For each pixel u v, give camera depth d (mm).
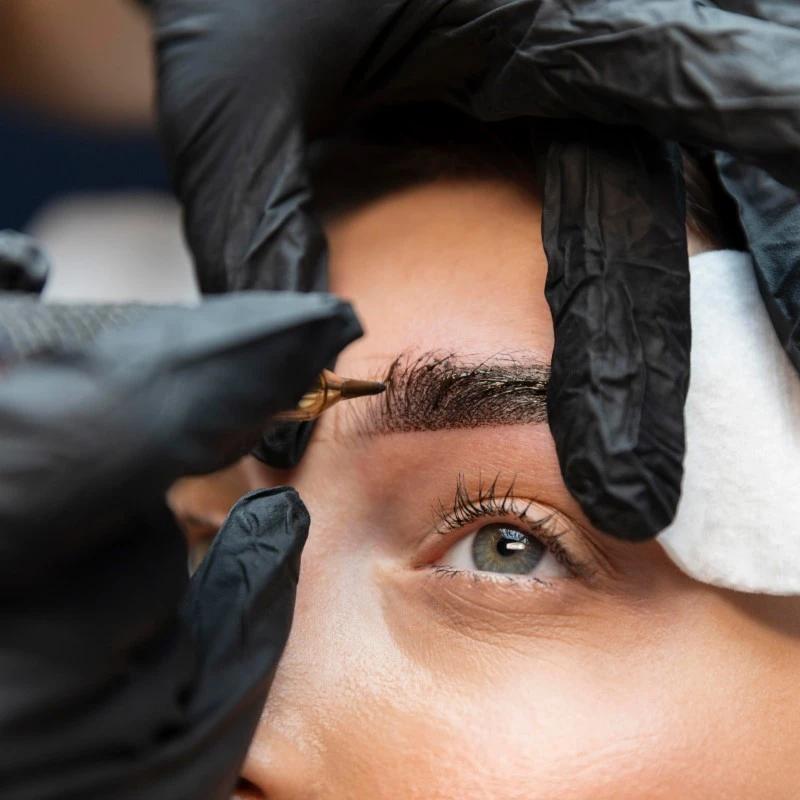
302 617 311
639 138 298
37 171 495
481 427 306
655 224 292
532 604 303
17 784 247
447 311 312
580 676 296
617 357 286
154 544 249
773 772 292
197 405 239
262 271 322
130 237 514
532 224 317
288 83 325
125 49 460
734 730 292
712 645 295
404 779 295
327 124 337
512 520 310
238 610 271
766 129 279
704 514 290
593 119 299
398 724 298
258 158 325
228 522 286
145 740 252
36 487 234
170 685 254
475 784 292
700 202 313
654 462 282
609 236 292
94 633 243
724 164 310
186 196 331
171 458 238
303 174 327
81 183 505
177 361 240
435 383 307
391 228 327
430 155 332
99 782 250
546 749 292
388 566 315
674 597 297
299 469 320
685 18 285
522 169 324
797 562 286
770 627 296
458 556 316
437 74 319
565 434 287
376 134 339
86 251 509
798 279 290
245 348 242
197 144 327
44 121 480
